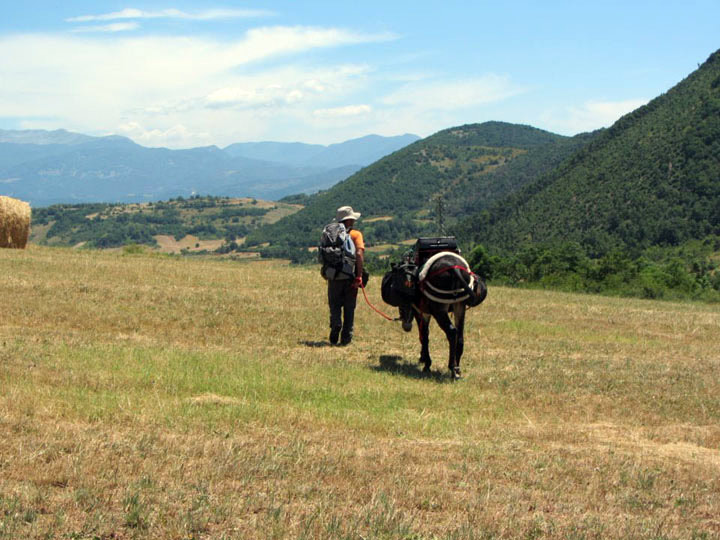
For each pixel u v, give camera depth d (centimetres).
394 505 505
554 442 773
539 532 479
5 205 3108
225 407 766
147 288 1817
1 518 423
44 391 757
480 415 872
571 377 1142
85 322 1306
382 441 709
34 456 536
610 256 4875
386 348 1340
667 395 1048
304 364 1098
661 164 14075
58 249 3262
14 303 1407
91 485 489
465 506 522
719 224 11812
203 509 460
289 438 673
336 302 1332
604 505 564
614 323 1945
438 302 1065
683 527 523
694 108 15312
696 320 2138
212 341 1260
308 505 496
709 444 799
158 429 653
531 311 2055
